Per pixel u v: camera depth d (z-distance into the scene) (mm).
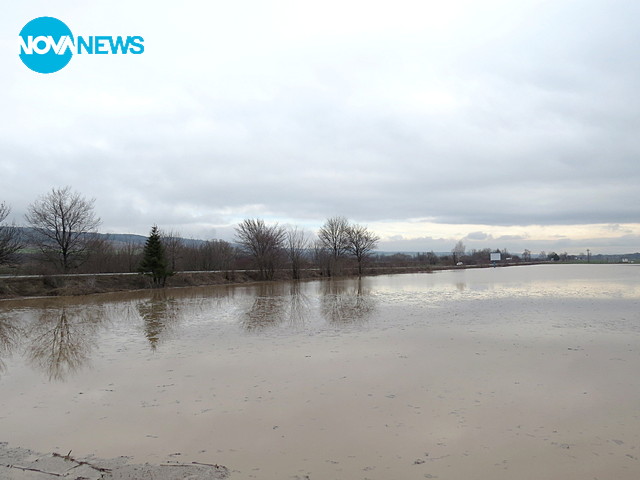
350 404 9477
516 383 10781
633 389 10281
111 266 53375
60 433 8156
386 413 8938
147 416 8953
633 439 7660
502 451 7242
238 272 62250
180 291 43438
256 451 7316
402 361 13062
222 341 16859
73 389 10922
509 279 57469
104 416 8992
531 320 20484
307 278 69750
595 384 10664
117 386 11078
